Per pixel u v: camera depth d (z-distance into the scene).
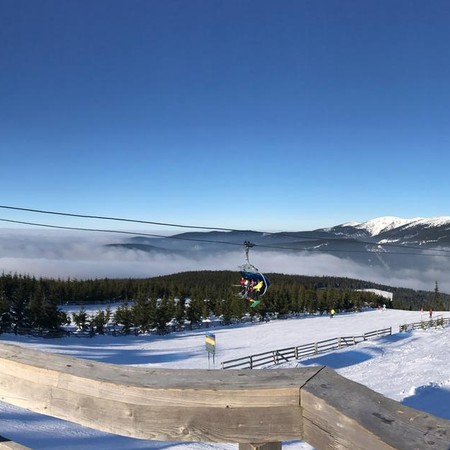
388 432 1.11
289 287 76.81
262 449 1.35
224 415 1.37
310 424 1.29
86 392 1.54
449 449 1.04
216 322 62.16
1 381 1.77
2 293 50.34
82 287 85.31
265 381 1.40
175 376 1.51
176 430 1.41
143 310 53.34
